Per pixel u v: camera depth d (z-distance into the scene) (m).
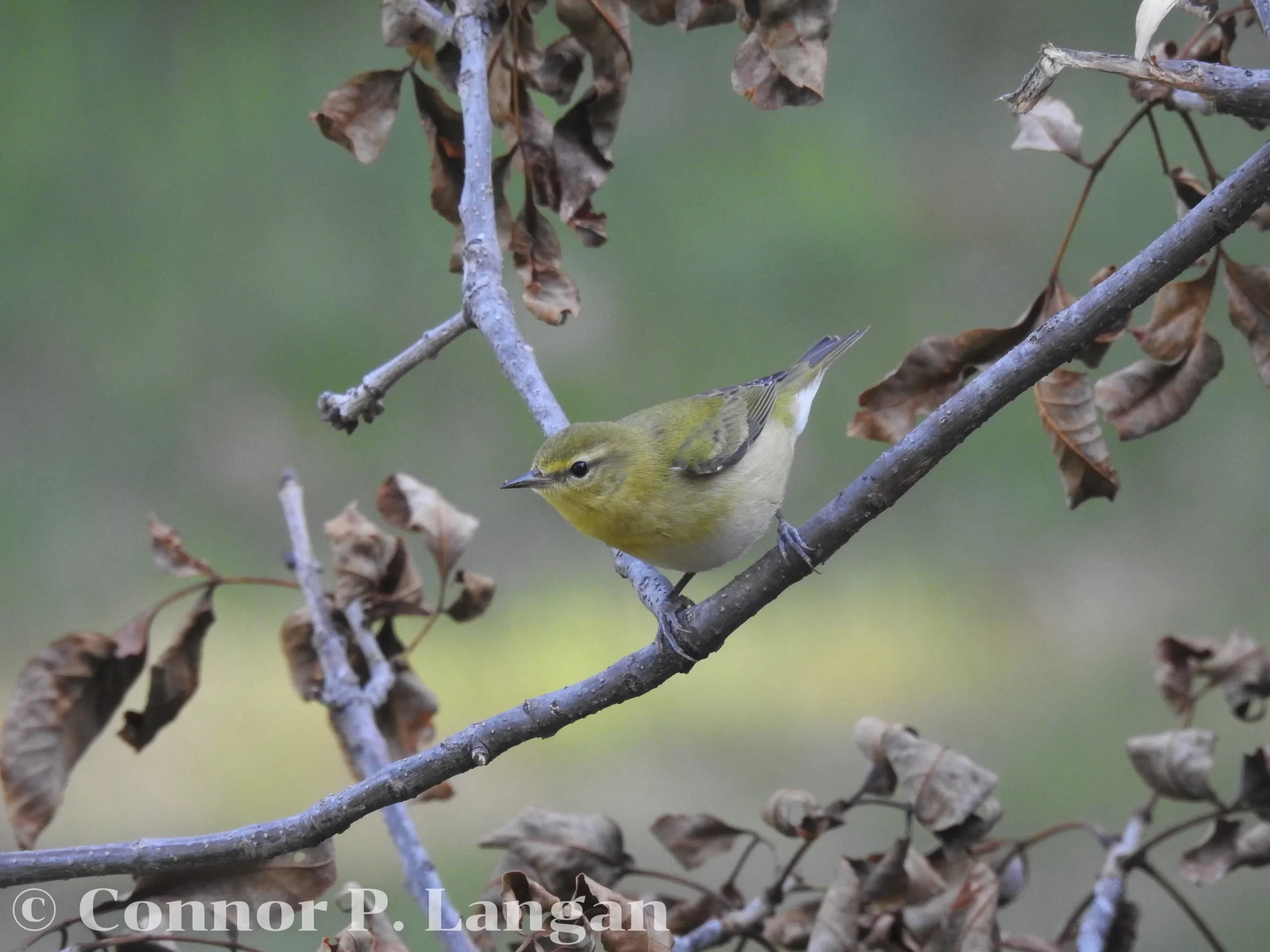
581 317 17.22
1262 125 5.62
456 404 16.98
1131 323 6.47
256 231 18.19
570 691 4.77
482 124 6.20
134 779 13.28
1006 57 19.53
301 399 16.84
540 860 5.95
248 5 20.16
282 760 13.55
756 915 5.90
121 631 6.06
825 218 17.73
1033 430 16.48
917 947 5.60
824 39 5.75
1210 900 11.75
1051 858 12.22
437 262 17.95
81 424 16.69
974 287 17.14
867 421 6.07
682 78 19.52
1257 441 16.14
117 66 19.44
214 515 16.17
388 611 6.66
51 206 18.09
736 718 14.02
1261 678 6.59
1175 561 15.30
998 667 14.45
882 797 5.93
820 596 15.55
